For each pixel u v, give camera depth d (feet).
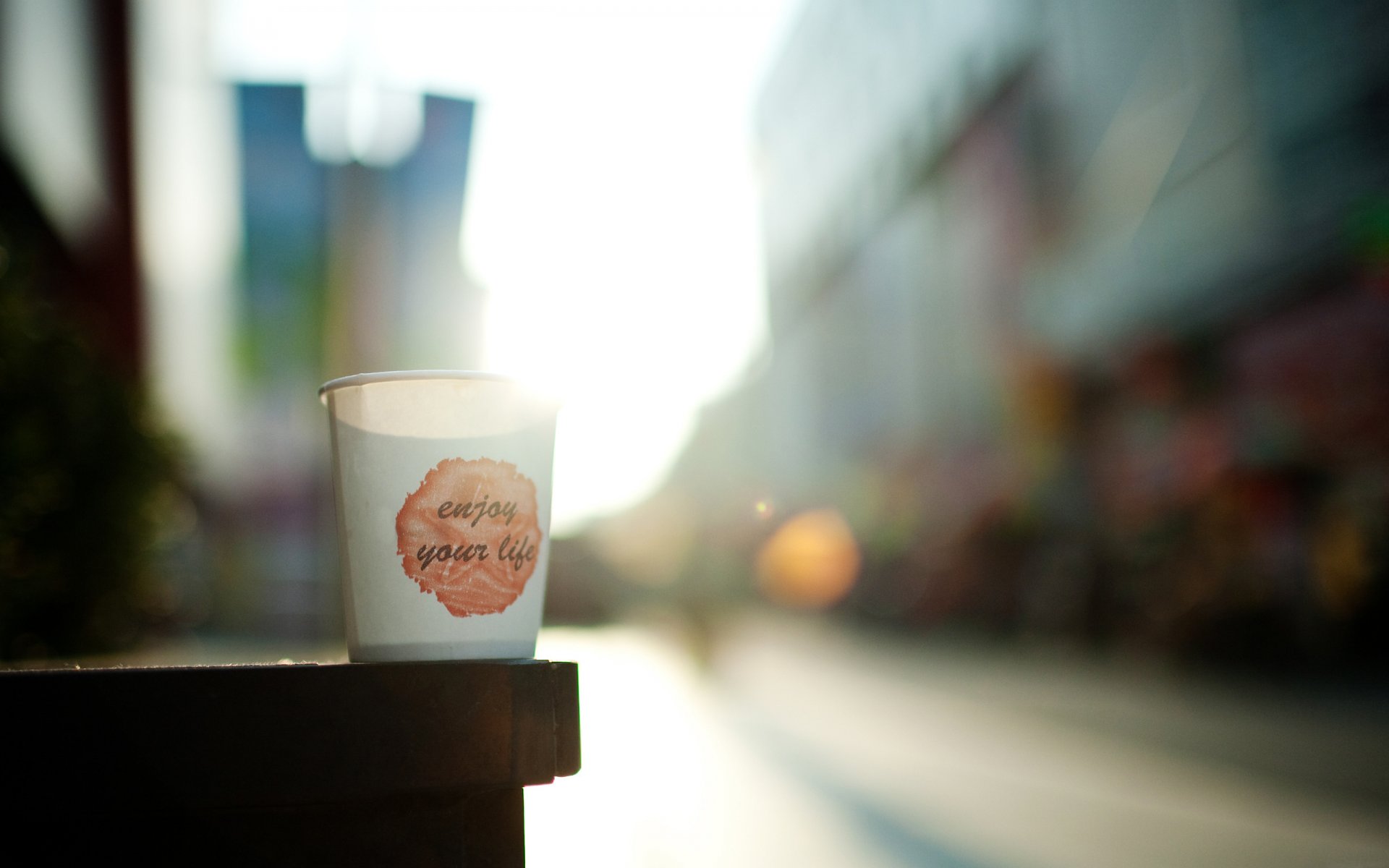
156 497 11.93
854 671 46.98
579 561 99.25
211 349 44.19
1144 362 50.85
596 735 25.80
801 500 109.91
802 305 116.88
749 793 18.48
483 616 3.28
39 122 19.58
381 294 29.66
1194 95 47.44
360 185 29.81
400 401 3.32
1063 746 24.45
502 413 3.38
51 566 10.16
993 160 71.67
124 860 2.76
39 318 10.59
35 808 2.58
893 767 22.16
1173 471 49.19
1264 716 27.04
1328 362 39.83
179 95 36.73
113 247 28.17
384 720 2.82
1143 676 37.09
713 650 44.45
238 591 37.40
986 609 64.85
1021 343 66.03
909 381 88.22
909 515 85.10
